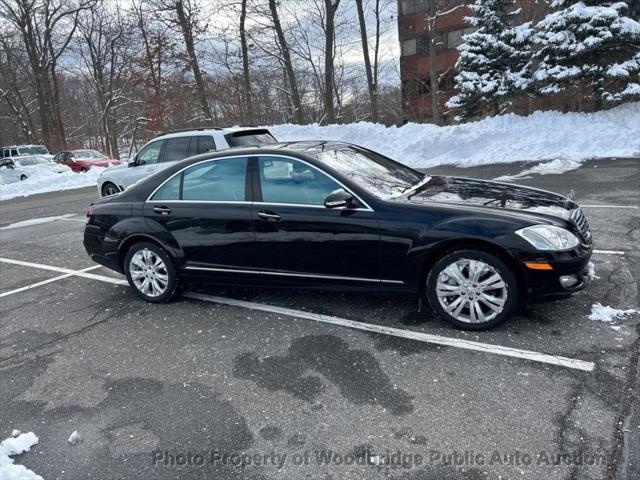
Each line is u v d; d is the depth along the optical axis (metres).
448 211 3.65
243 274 4.38
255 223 4.19
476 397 2.88
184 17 23.88
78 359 3.79
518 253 3.41
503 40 16.77
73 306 4.98
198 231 4.46
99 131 50.22
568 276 3.44
